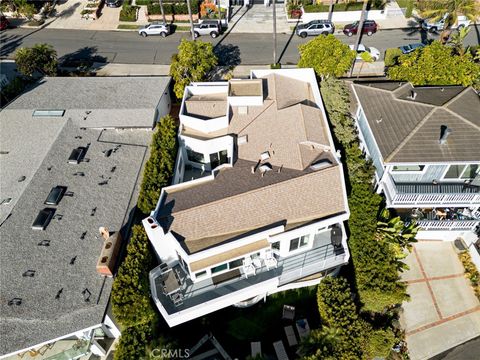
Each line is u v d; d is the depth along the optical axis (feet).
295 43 167.94
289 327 84.02
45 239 83.61
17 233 84.02
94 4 194.18
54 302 74.74
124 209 90.79
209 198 85.30
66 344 83.05
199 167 111.55
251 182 87.51
